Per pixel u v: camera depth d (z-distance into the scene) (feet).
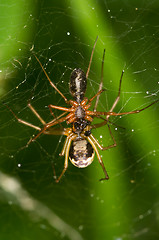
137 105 0.37
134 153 0.37
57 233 0.36
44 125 0.35
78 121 0.36
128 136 0.37
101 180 0.35
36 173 0.37
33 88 0.37
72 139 0.36
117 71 0.37
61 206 0.36
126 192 0.36
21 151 0.37
